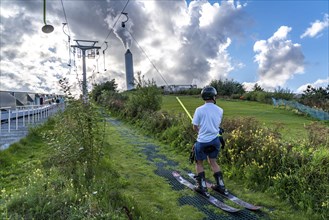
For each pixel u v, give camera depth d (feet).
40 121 46.19
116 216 12.10
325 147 18.21
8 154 23.43
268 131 22.98
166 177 20.10
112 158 24.89
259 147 20.13
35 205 12.24
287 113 63.46
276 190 16.34
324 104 71.77
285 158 17.58
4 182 17.51
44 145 28.66
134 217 13.12
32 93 71.00
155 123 38.68
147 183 18.74
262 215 14.23
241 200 15.78
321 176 15.40
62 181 15.29
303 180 15.48
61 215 11.75
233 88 122.83
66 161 18.62
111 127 45.73
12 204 12.34
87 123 19.36
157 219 13.70
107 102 74.38
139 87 54.44
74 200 12.96
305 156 17.10
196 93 130.00
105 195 14.40
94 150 19.48
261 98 98.58
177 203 15.72
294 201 15.12
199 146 16.55
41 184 14.34
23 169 20.11
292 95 98.53
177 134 31.07
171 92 135.03
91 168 18.12
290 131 32.73
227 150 21.72
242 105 84.43
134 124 47.50
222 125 25.98
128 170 21.65
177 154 26.86
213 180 19.42
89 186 15.35
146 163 23.80
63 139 19.57
